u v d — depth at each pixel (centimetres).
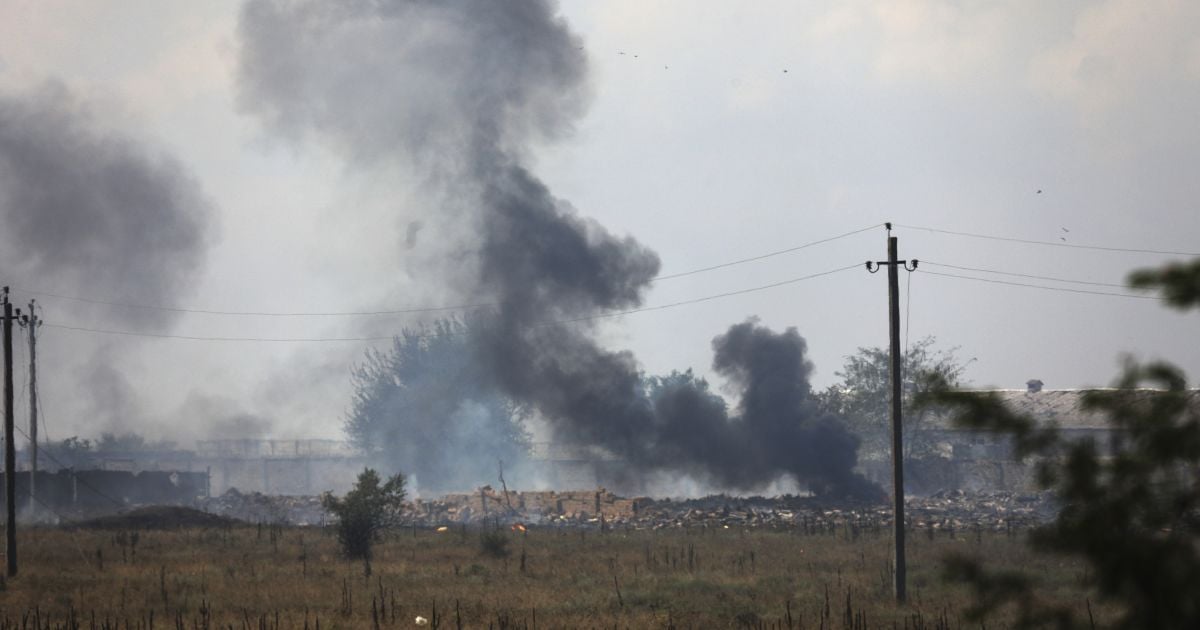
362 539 15412
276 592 11594
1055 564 12825
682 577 12662
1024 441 2725
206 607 10175
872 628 9012
